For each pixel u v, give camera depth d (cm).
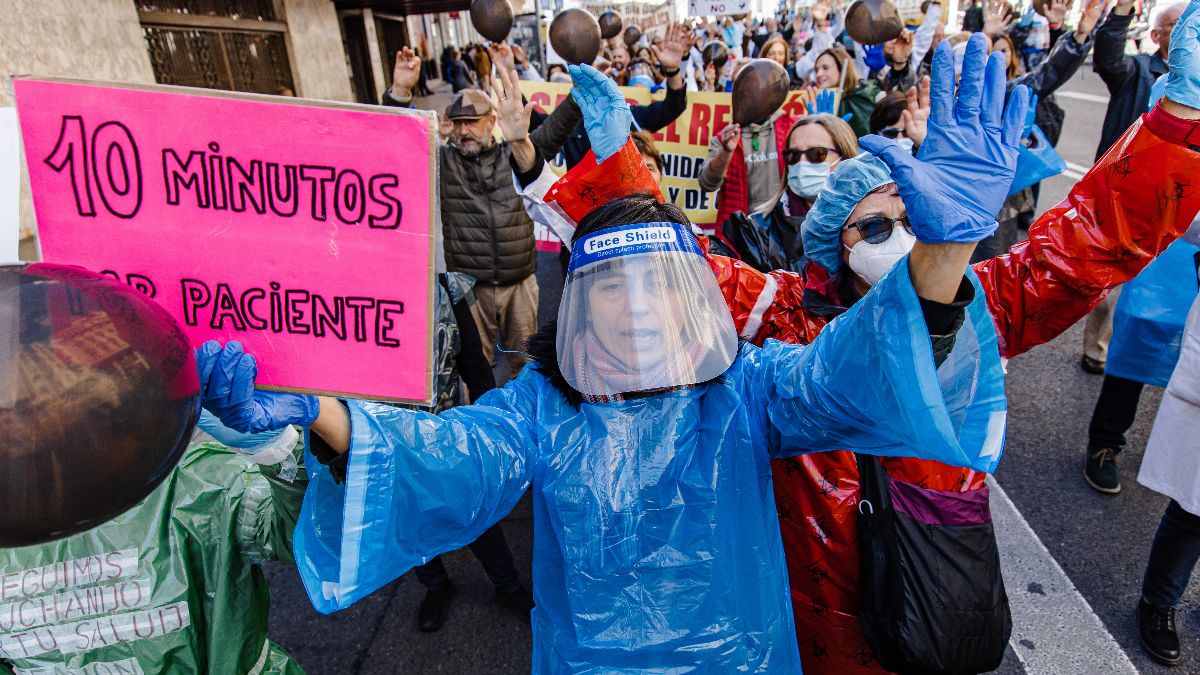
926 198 68
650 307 96
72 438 56
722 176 330
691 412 97
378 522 79
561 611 100
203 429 83
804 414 90
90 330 58
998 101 73
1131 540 262
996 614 121
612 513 94
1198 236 185
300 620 250
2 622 107
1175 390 188
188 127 80
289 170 81
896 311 72
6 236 82
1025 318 105
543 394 105
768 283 158
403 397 86
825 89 393
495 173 324
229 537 115
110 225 82
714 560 94
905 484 122
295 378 86
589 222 103
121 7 678
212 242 83
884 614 122
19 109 80
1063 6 401
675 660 93
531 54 1003
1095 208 97
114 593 110
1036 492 292
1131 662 213
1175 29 88
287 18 1005
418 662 232
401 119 80
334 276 84
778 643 98
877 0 415
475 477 90
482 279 340
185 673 117
